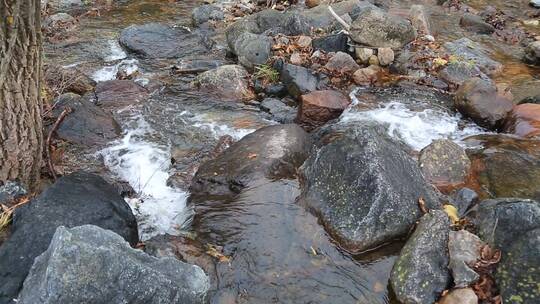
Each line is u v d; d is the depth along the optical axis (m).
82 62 4.50
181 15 5.66
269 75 4.06
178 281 2.02
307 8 5.53
